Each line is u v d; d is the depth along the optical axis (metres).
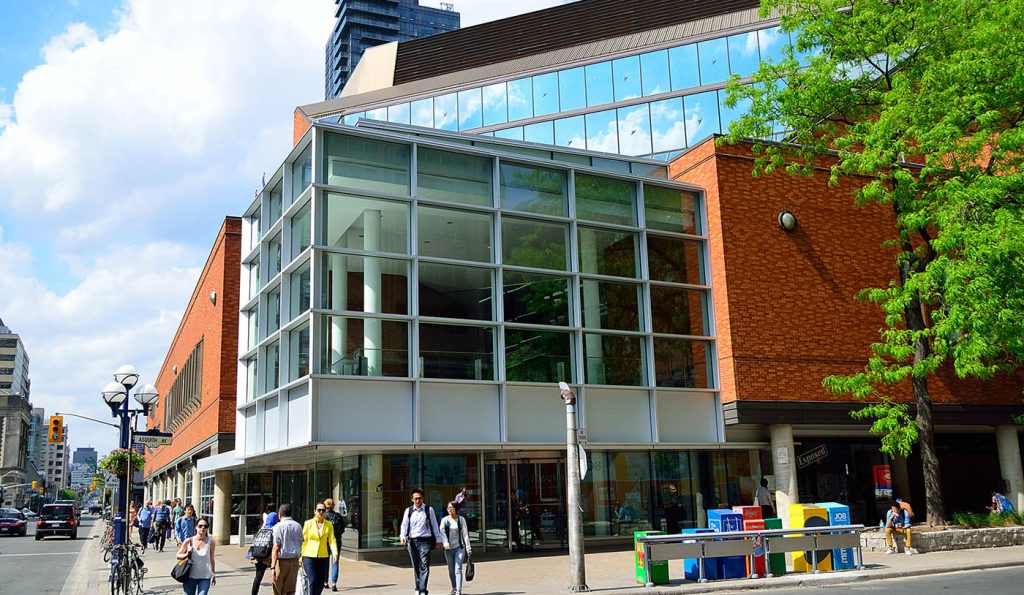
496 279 21.61
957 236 18.19
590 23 43.19
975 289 17.92
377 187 20.84
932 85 19.50
